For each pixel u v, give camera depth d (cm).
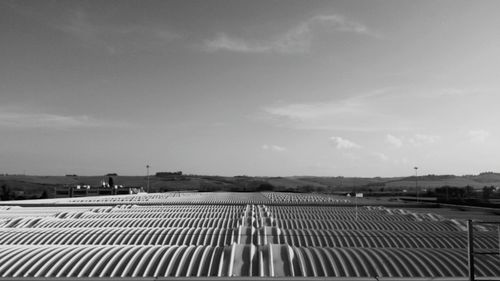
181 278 1071
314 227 2452
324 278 1066
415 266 1298
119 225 2516
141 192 10581
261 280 1048
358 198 7206
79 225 2508
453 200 6444
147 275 1240
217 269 1264
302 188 18075
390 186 19588
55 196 10044
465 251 1512
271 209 3722
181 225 2519
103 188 10394
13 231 2062
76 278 1100
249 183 18925
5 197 9825
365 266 1288
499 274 1273
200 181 19775
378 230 2175
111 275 1240
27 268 1280
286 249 1390
